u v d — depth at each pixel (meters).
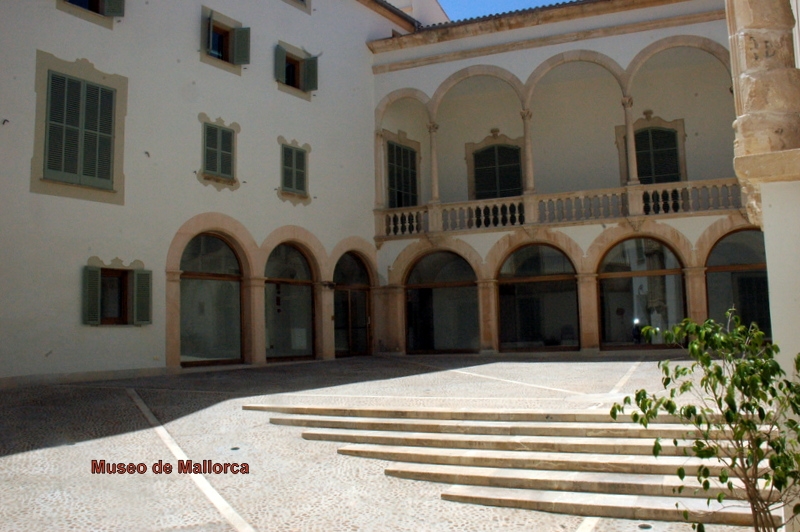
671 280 20.20
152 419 10.07
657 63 22.34
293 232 19.66
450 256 22.25
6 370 13.17
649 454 7.66
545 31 21.45
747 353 4.63
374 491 7.31
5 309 13.25
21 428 9.44
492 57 21.91
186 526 6.24
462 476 7.48
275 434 9.48
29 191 13.81
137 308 15.48
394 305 22.23
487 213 23.38
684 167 22.34
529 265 21.41
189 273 17.09
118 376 14.98
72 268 14.40
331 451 8.76
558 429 8.47
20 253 13.56
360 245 21.94
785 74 5.46
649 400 4.86
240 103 18.47
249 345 18.22
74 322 14.34
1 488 7.04
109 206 15.18
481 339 21.31
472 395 11.32
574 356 20.11
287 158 19.70
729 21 6.14
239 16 18.66
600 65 21.05
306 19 20.80
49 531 6.01
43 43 14.29
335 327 21.41
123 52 15.77
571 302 20.97
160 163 16.31
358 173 22.09
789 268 4.94
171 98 16.72
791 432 4.87
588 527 6.22
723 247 19.83
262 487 7.41
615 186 22.94
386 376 14.91
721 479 4.82
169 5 16.91
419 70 22.62
